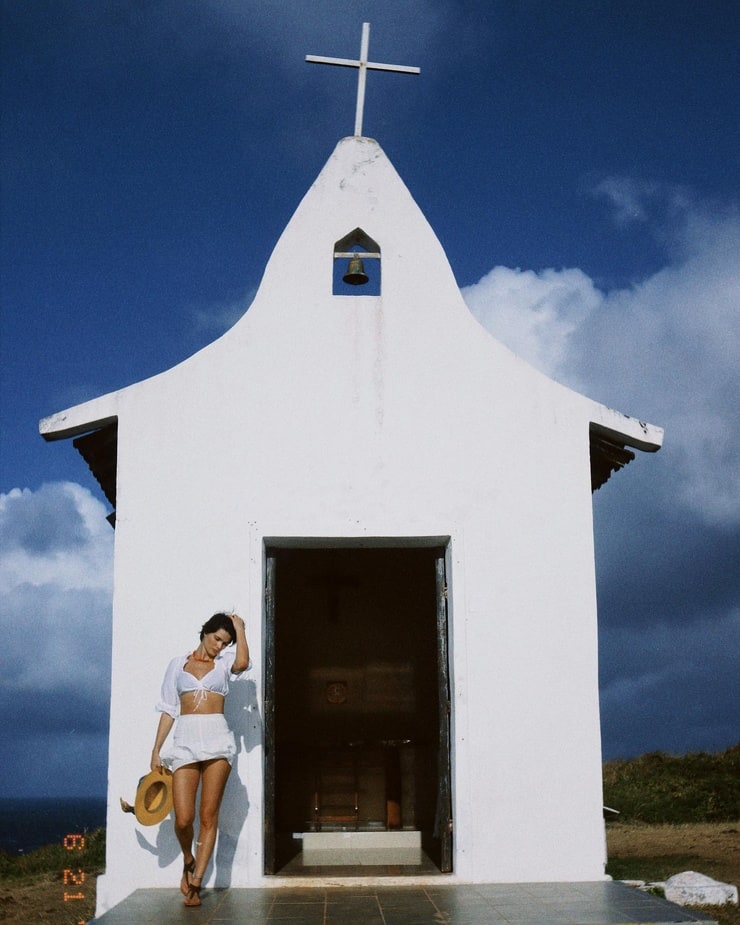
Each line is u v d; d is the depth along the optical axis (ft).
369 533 26.84
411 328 28.14
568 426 27.76
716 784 69.05
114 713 25.73
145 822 23.39
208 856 22.85
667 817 63.62
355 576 38.78
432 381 27.84
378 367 27.84
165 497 26.86
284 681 38.17
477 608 26.58
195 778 22.95
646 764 77.82
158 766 23.48
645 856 43.52
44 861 50.24
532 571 26.89
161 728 23.73
